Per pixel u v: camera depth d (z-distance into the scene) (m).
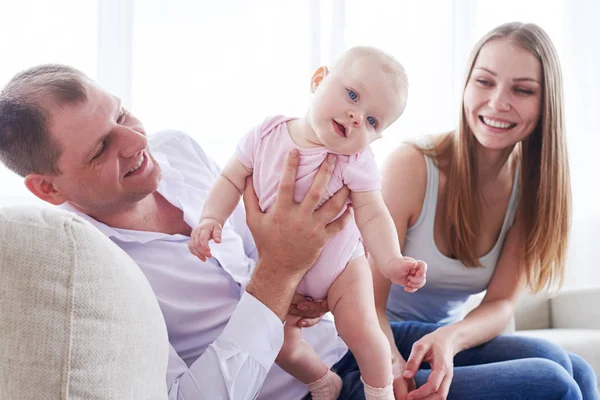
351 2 3.35
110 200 1.29
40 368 0.82
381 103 1.17
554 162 1.80
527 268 1.85
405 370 1.49
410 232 1.82
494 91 1.72
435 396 1.41
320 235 1.23
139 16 2.97
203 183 1.58
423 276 1.20
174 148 1.61
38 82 1.23
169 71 3.02
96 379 0.85
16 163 1.25
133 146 1.24
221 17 3.08
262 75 3.14
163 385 0.99
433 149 1.81
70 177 1.25
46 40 2.80
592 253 3.83
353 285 1.30
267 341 1.24
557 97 1.77
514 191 1.85
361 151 1.24
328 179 1.21
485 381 1.41
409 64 3.44
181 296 1.37
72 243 0.85
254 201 1.29
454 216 1.79
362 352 1.28
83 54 2.86
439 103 3.47
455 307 1.94
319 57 3.18
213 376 1.18
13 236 0.84
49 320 0.83
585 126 3.83
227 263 1.43
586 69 3.81
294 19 3.17
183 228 1.47
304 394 1.47
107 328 0.86
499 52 1.72
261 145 1.29
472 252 1.80
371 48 1.21
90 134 1.22
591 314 3.03
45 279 0.83
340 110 1.17
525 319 3.09
